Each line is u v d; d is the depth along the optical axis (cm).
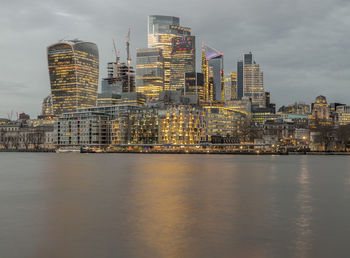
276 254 3578
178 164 18262
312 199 6900
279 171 13850
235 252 3631
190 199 6844
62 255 3578
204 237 4153
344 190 8262
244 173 12812
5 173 12962
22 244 3928
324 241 4000
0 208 5984
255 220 5034
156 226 4675
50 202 6538
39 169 14975
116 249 3734
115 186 8900
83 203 6425
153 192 7825
